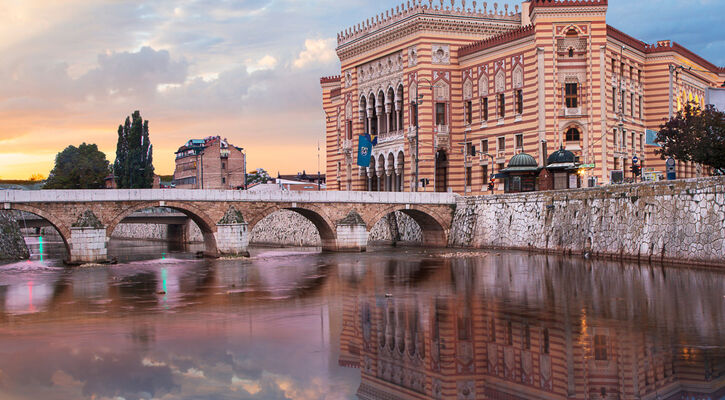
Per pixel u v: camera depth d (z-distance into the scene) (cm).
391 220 9800
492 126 8856
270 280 5309
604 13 8000
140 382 2489
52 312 3912
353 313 3750
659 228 5544
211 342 3081
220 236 7412
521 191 7750
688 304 3728
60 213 6731
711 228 5034
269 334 3234
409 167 9481
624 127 8562
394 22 9619
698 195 5181
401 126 9838
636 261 5681
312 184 15475
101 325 3500
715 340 2961
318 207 7894
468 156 9319
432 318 3553
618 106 8450
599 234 6209
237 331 3309
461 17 9312
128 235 15188
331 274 5653
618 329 3189
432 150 9300
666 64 9112
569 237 6600
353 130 10725
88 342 3109
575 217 6581
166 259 7531
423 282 4978
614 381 2462
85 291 4781
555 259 6256
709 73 10894
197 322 3553
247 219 7562
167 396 2338
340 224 7969
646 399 2280
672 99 8906
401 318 3575
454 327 3325
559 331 3177
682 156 6969
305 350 2931
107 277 5650
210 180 16900
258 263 6769
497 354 2834
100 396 2347
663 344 2916
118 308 4031
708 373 2527
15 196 6506
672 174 6956
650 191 5681
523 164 7675
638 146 8988
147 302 4250
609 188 6175
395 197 8219
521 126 8381
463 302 4016
